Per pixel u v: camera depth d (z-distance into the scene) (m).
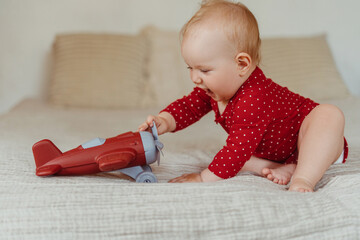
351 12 2.63
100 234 0.71
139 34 2.37
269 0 2.58
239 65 0.94
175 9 2.50
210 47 0.91
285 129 1.00
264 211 0.72
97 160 0.87
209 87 0.96
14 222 0.73
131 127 1.58
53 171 0.85
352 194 0.77
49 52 2.39
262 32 2.61
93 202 0.74
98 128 1.55
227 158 0.93
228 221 0.71
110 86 2.13
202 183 0.83
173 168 1.05
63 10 2.38
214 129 1.59
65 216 0.72
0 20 2.32
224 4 0.95
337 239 0.70
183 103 1.14
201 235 0.70
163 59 2.25
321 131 0.92
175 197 0.76
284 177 0.95
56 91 2.13
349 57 2.68
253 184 0.86
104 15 2.43
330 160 0.90
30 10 2.34
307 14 2.62
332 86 2.26
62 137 1.35
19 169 0.92
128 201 0.75
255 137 0.94
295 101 1.03
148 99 2.16
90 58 2.16
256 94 0.96
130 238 0.70
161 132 1.08
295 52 2.32
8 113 1.86
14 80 2.38
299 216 0.72
